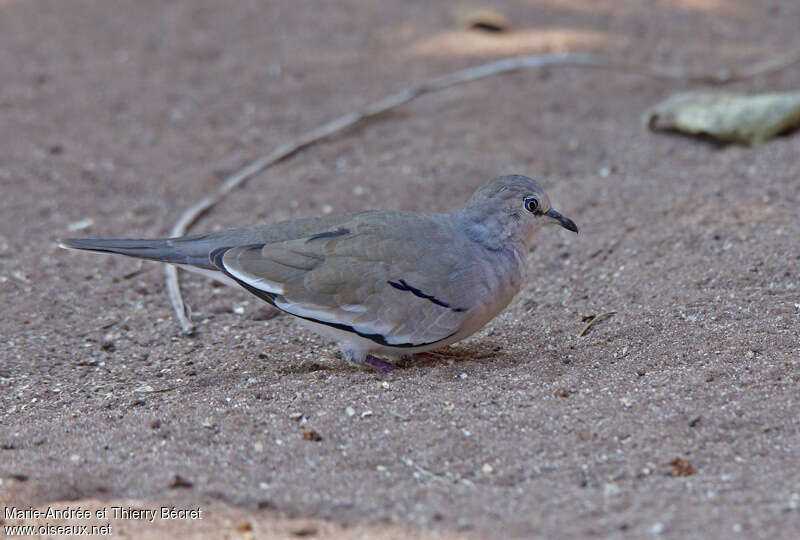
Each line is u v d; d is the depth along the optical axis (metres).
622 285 11.46
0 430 8.74
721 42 20.56
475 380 9.30
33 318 11.73
